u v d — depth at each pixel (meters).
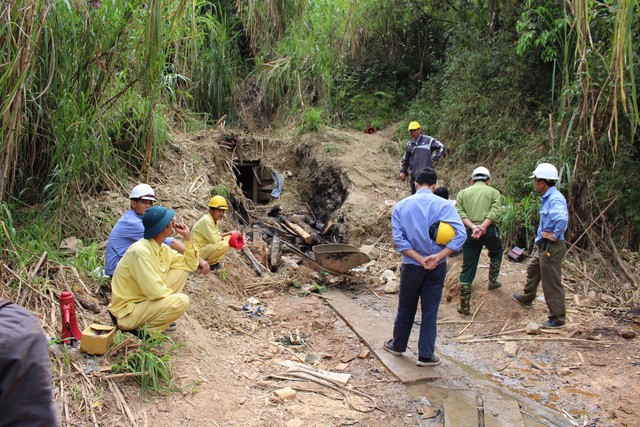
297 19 14.36
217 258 6.96
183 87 13.29
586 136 7.99
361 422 4.27
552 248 5.95
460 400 4.63
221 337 5.58
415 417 4.39
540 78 10.66
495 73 11.34
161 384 4.17
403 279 5.18
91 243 6.39
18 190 6.77
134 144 8.55
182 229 4.81
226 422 4.01
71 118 6.39
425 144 9.37
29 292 4.82
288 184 12.60
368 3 14.19
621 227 7.96
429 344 5.20
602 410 4.57
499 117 10.78
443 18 14.17
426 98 13.38
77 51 6.42
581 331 6.03
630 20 4.17
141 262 4.23
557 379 5.11
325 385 4.82
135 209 5.30
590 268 7.54
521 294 6.68
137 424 3.71
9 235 5.25
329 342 5.91
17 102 4.95
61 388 3.77
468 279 6.58
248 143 12.96
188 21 8.39
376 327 6.22
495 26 12.14
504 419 4.33
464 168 10.93
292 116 13.70
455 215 5.03
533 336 5.97
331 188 11.67
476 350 5.79
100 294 5.30
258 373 4.93
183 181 9.36
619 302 6.82
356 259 8.02
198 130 12.23
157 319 4.33
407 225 5.09
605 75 7.51
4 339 1.46
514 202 9.04
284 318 6.54
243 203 10.92
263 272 8.18
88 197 7.14
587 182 8.03
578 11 5.43
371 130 13.31
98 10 6.32
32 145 6.61
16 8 5.13
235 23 14.52
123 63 7.02
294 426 4.10
